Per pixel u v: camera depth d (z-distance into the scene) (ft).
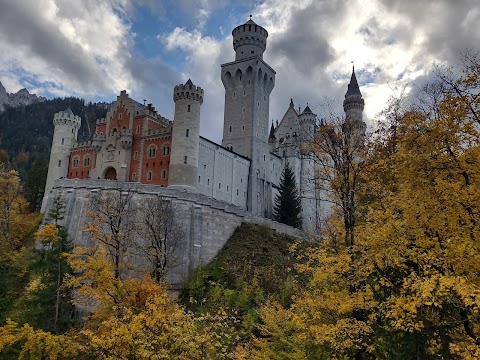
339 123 65.62
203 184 222.48
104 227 142.51
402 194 43.11
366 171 61.46
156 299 54.49
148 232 132.57
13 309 96.99
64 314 96.94
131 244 123.95
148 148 228.63
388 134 65.57
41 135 654.94
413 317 35.65
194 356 44.86
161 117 249.14
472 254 34.47
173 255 145.28
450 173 40.55
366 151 64.39
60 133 260.21
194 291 130.93
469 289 30.40
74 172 253.03
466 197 36.58
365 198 62.03
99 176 238.48
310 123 316.40
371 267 43.98
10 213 185.68
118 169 231.30
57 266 100.32
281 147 313.53
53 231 100.68
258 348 77.10
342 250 57.77
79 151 255.09
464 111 39.06
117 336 48.08
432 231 39.86
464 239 36.27
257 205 266.57
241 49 298.97
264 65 289.74
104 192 157.58
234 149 278.05
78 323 96.84
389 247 40.68
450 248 36.29
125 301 69.46
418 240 39.11
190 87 214.07
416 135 41.63
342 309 45.47
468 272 36.86
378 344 42.42
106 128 252.01
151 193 159.53
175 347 45.55
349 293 49.65
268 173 284.61
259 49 299.58
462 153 39.52
